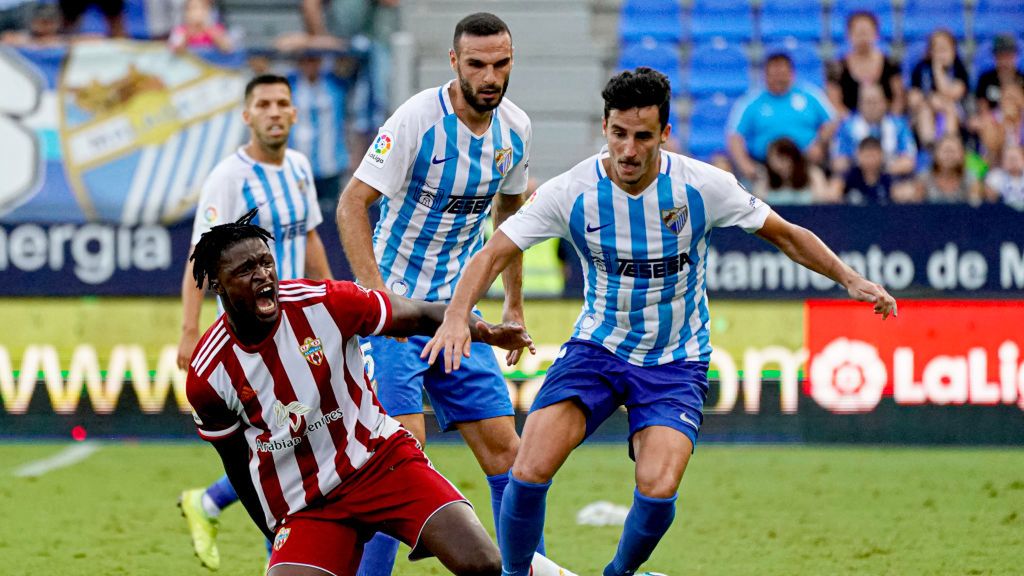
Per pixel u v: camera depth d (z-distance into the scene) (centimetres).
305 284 1511
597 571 2209
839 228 3516
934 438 3556
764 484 3031
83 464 3297
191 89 3803
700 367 1797
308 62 3906
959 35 4838
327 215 3516
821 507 2764
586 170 1731
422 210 1980
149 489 2988
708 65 4897
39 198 3738
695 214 1722
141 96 3778
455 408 1975
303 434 1509
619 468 3284
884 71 4331
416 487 1533
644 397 1755
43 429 3634
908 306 3528
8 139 3734
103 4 4466
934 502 2809
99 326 3619
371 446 1542
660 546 2403
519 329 1600
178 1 4519
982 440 3553
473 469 3259
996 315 3525
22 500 2858
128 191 3759
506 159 1983
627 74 1614
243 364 1473
